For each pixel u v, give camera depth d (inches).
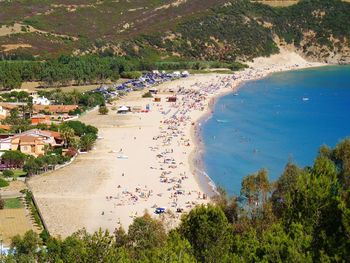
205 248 2022.6
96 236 2066.9
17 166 5831.7
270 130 7642.7
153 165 5890.8
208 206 2213.3
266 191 2832.2
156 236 2746.1
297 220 1875.0
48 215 4335.6
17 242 3179.1
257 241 1862.7
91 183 5221.5
